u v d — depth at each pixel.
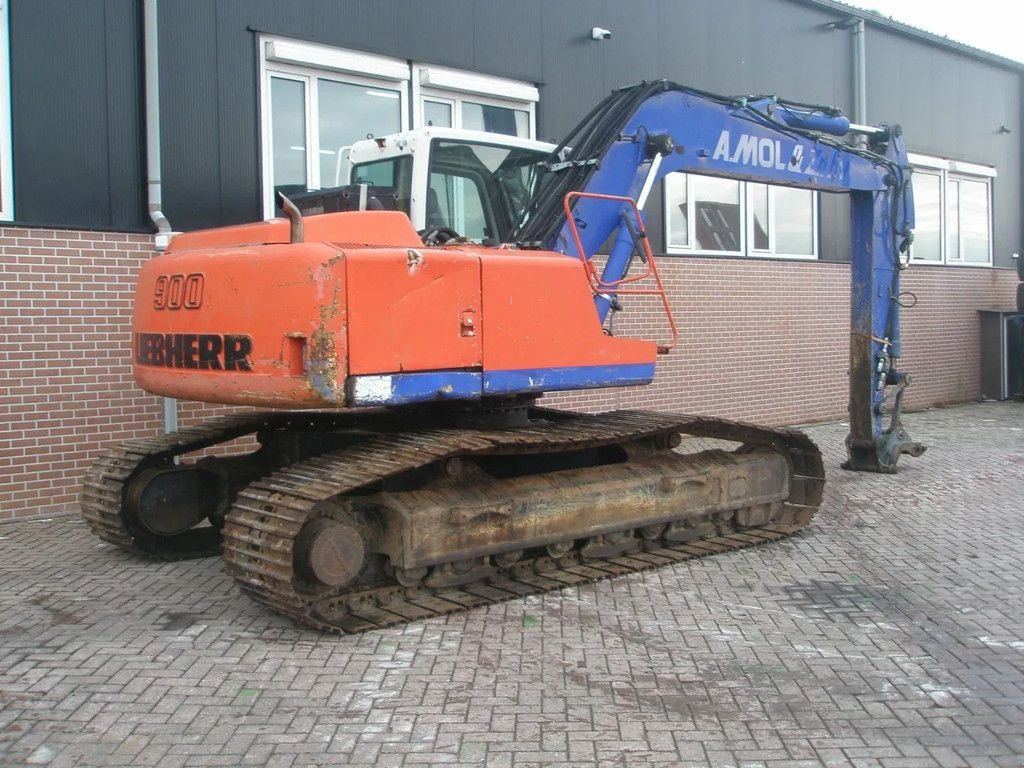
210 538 6.96
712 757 3.77
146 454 6.48
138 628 5.23
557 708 4.22
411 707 4.23
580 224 6.63
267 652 4.87
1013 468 10.20
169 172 8.53
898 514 8.05
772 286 13.40
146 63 8.27
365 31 9.70
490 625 5.28
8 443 7.80
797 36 13.92
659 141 7.07
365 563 5.53
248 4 8.94
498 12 10.71
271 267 5.06
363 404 4.98
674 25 12.39
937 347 16.25
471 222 6.97
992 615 5.48
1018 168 18.19
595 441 6.04
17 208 7.79
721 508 7.00
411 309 5.16
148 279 5.98
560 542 6.12
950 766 3.70
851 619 5.41
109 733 3.98
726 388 12.88
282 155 9.35
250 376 5.15
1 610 5.54
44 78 7.87
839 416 14.52
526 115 11.13
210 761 3.75
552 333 5.82
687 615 5.48
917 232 16.03
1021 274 17.11
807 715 4.15
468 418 6.10
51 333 7.96
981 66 17.12
